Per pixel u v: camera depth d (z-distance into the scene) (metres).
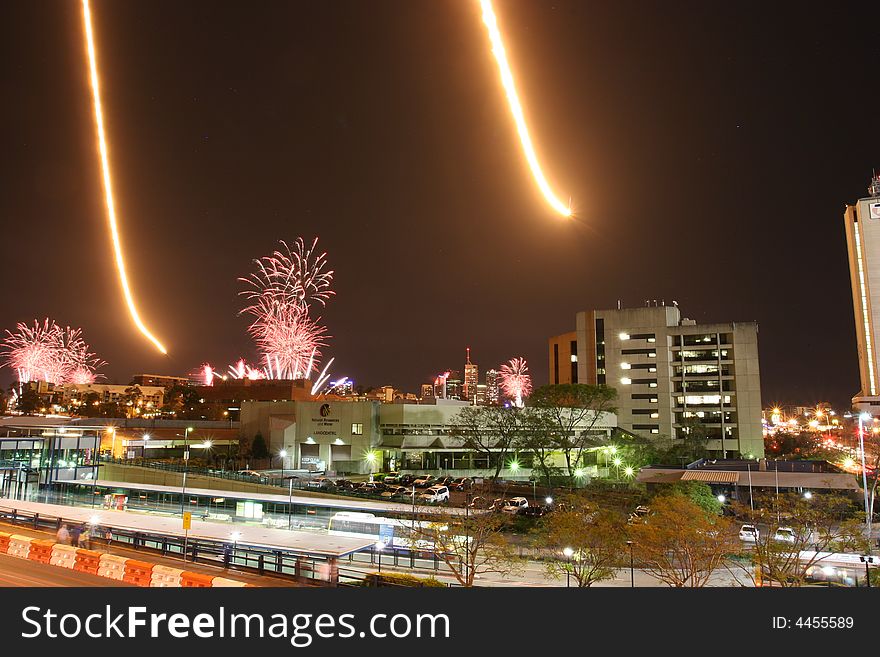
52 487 70.12
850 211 162.50
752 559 37.31
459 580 37.62
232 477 80.06
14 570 28.59
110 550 36.66
